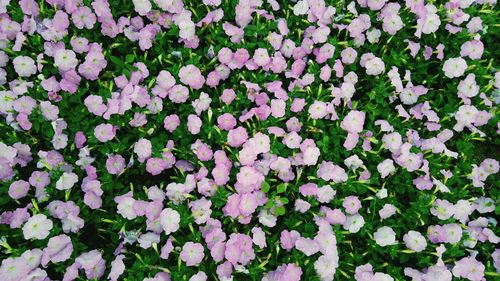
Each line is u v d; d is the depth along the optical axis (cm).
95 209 97
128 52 114
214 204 97
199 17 116
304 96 107
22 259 84
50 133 98
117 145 99
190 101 110
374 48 117
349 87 108
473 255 95
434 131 111
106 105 100
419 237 92
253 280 90
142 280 88
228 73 112
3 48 103
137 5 109
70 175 93
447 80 118
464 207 97
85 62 102
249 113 102
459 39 119
